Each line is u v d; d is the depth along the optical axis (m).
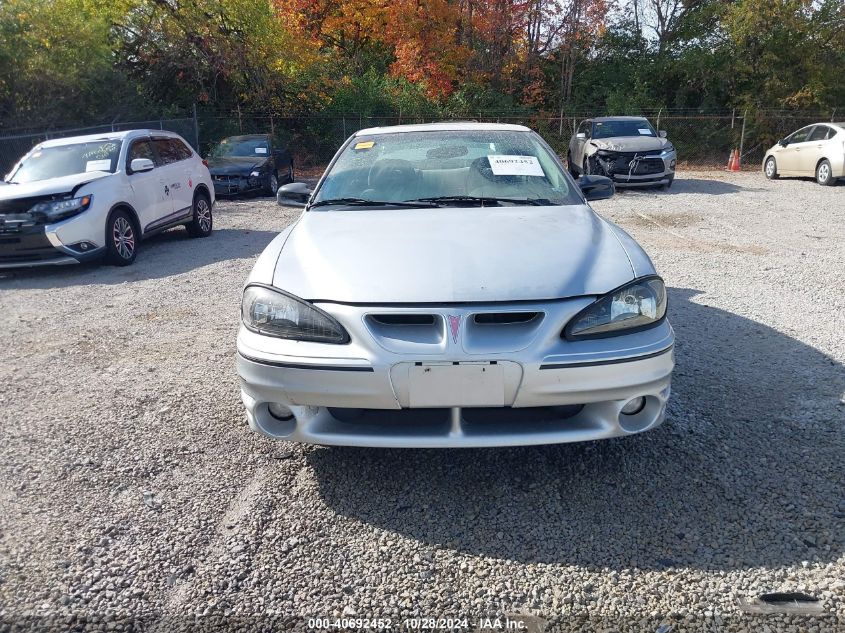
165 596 2.49
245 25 22.31
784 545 2.67
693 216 11.50
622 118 16.80
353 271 3.01
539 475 3.23
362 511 2.99
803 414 3.79
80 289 7.40
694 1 27.91
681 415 3.80
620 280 2.97
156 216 9.37
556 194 4.02
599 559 2.63
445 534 2.81
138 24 21.61
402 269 2.99
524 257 3.06
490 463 3.36
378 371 2.77
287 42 23.48
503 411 2.95
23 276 8.28
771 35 24.59
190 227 10.55
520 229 3.40
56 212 7.91
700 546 2.69
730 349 4.87
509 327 2.82
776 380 4.29
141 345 5.33
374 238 3.33
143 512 3.01
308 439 2.97
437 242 3.23
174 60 21.97
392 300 2.82
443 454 3.45
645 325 2.93
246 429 3.78
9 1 16.61
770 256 8.14
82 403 4.21
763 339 5.08
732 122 24.38
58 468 3.40
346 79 24.47
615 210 12.34
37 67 16.83
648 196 14.45
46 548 2.76
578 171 16.66
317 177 20.89
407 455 3.45
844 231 9.87
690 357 4.71
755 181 17.75
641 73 26.88
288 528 2.88
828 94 24.73
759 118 24.12
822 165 16.27
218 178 15.05
